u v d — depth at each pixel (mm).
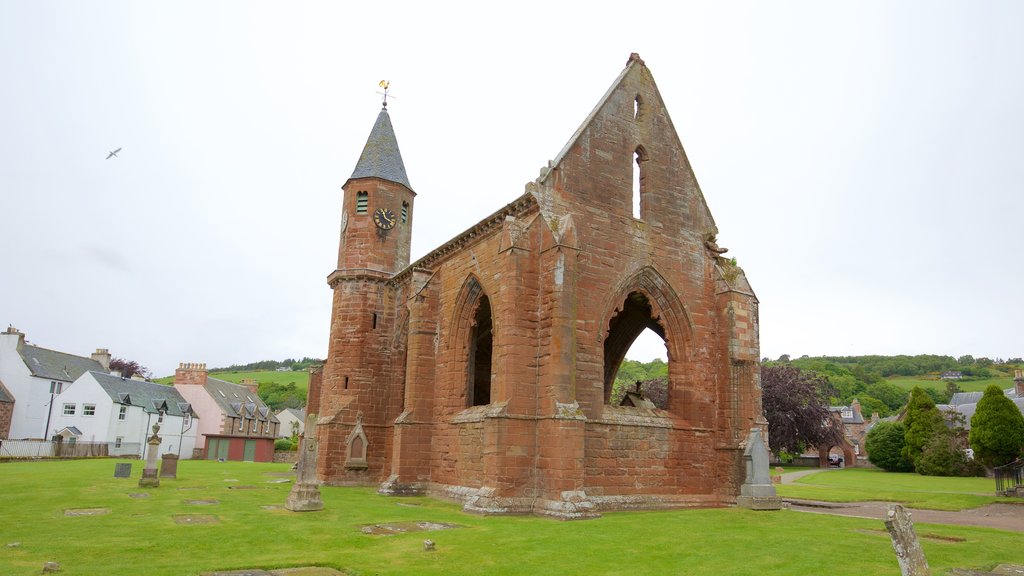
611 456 23500
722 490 25828
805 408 61906
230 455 71750
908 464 69750
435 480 28359
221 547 14328
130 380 76438
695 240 28297
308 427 20922
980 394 106375
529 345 22953
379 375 36781
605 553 14242
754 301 28281
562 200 24500
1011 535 17578
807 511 24281
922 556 8664
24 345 70438
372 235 38281
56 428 67375
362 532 16625
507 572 12336
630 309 34594
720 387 27000
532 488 21844
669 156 28375
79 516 18438
